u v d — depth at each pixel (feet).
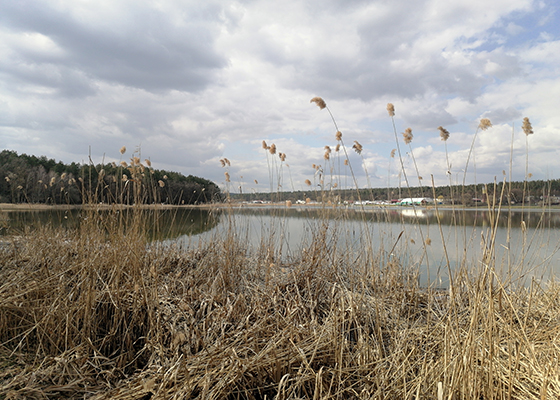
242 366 8.34
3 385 7.45
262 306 12.16
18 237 19.07
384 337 10.93
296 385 7.78
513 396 7.39
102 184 13.97
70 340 9.50
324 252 15.88
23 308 10.34
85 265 11.22
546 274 16.28
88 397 7.50
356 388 8.32
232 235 19.24
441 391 5.74
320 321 12.49
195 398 7.41
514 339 8.91
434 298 13.78
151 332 10.21
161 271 16.97
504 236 24.93
